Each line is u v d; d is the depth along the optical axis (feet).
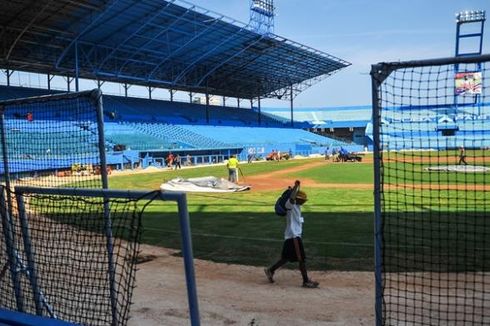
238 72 212.23
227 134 206.08
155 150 147.64
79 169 35.94
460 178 73.10
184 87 209.46
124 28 135.95
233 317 20.08
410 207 43.19
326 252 30.66
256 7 165.68
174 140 169.27
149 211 50.42
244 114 266.36
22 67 151.23
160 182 89.20
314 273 26.27
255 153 192.65
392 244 30.63
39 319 13.84
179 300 22.48
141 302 22.25
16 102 19.19
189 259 12.30
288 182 83.46
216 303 21.94
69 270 19.81
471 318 18.37
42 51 139.95
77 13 116.26
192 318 12.41
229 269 27.68
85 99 18.43
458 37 209.67
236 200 58.59
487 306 19.70
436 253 28.45
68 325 13.34
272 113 310.86
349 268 26.99
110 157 132.05
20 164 34.94
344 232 36.55
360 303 21.40
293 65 208.85
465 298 19.74
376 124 13.15
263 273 26.73
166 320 19.98
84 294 18.75
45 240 20.70
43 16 113.91
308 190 68.28
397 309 19.42
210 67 198.80
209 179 74.38
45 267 19.86
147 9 125.08
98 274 19.58
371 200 55.42
